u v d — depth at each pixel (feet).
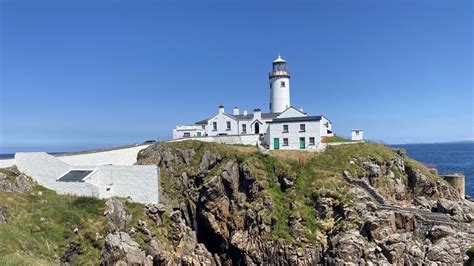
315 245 212.84
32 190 216.33
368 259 196.24
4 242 158.81
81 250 183.62
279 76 354.33
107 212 202.80
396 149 288.51
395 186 250.78
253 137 304.91
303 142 282.56
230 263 237.45
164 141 276.41
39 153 228.02
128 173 230.68
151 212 222.28
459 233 198.08
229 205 241.55
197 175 250.98
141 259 190.19
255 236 224.74
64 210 196.65
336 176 241.76
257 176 242.17
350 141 294.05
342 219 216.95
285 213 228.43
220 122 328.29
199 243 236.63
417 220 209.15
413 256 194.90
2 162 222.28
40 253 168.45
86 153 248.52
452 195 257.96
